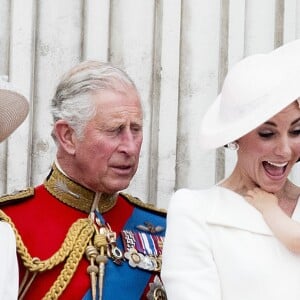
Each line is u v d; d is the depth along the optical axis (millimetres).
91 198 6516
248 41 8758
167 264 5465
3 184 8156
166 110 8461
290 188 5746
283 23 8781
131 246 6500
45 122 8289
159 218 6871
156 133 8469
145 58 8492
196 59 8609
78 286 6230
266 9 8781
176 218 5543
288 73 5430
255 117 5359
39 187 6652
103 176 6352
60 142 6465
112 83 6316
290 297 5293
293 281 5324
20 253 6219
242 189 5684
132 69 8477
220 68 8680
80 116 6301
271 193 5594
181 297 5320
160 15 8523
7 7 8273
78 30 8414
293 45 5578
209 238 5473
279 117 5379
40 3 8328
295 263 5371
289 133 5438
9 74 8188
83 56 8391
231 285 5363
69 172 6516
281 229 5379
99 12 8375
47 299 6164
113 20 8492
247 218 5500
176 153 8516
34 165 8250
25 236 6332
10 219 6363
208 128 5676
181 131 8562
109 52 8469
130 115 6312
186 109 8578
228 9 8656
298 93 5324
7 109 6160
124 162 6332
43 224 6414
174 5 8508
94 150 6312
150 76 8492
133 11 8500
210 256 5426
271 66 5508
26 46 8195
